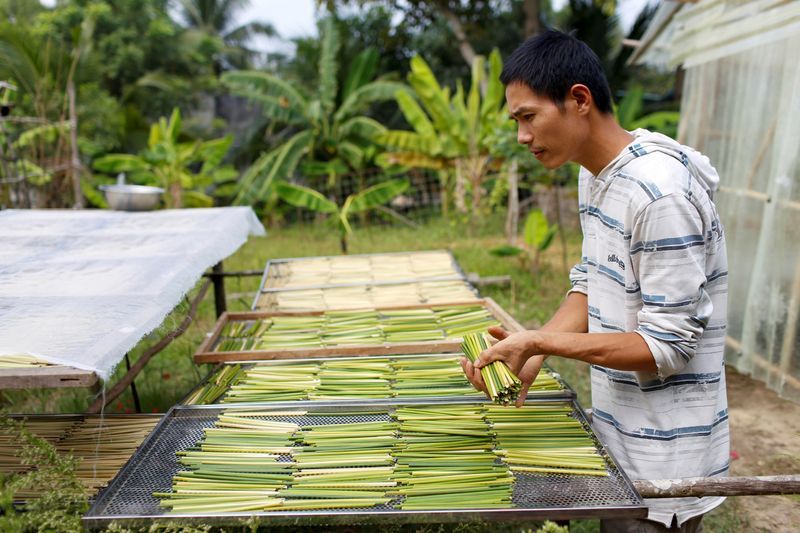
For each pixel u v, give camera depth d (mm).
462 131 8859
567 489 1373
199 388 2234
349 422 1774
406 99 9117
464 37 12758
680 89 11859
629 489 1347
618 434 1528
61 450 1996
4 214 3918
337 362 2420
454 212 10359
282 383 2219
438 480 1421
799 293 3428
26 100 9398
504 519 1267
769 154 3824
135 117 12812
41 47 10500
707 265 1390
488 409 1803
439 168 9555
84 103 10969
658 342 1291
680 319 1282
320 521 1288
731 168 4281
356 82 11438
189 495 1404
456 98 9203
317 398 2055
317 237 9852
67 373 1437
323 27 12570
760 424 3365
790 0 3273
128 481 1476
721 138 4438
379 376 2227
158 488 1446
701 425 1448
